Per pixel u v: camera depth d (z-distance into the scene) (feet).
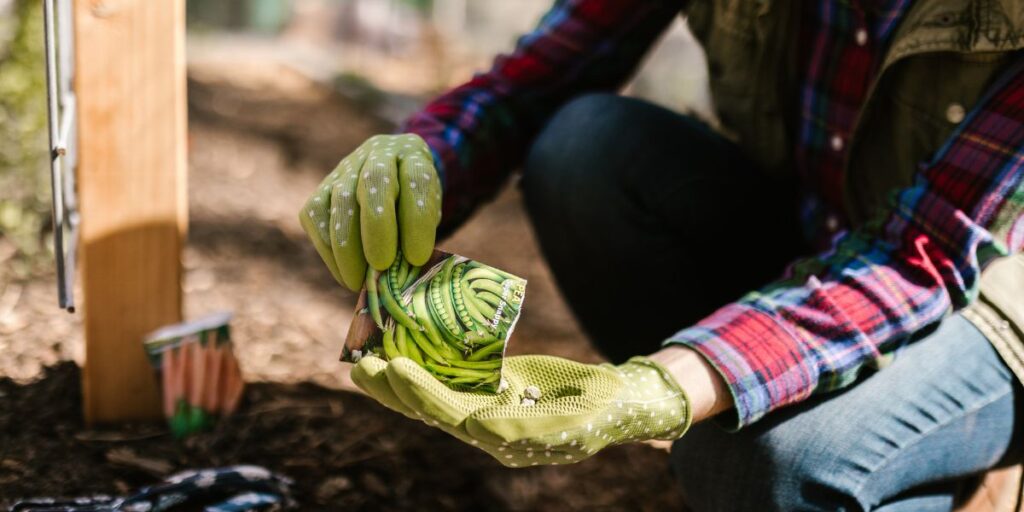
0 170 6.34
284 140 11.71
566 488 5.19
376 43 22.22
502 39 25.20
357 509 4.64
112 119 4.64
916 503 3.84
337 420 5.34
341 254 3.27
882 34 4.11
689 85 14.87
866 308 3.50
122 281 4.83
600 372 3.15
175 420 4.91
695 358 3.40
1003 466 4.05
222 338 5.04
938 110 3.97
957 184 3.54
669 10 5.14
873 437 3.63
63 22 4.56
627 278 5.06
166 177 4.76
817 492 3.61
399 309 3.17
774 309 3.53
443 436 5.42
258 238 8.11
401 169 3.35
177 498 4.29
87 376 4.88
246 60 18.03
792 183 5.11
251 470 4.57
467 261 3.23
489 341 3.09
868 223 3.77
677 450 4.13
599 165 4.95
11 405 4.94
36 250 6.40
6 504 4.23
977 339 3.84
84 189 4.68
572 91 5.20
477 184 4.75
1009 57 3.69
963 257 3.51
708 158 4.97
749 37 4.61
